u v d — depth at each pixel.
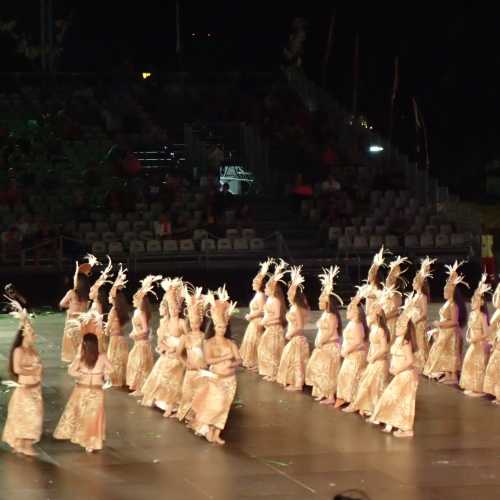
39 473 35.97
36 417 38.25
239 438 41.34
